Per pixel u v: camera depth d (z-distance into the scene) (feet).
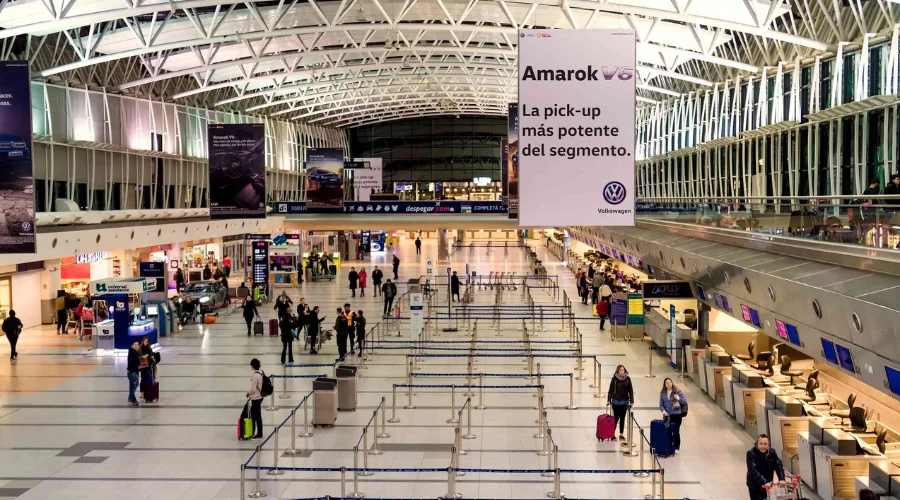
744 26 89.71
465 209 159.02
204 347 80.33
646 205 106.11
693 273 70.79
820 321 42.22
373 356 75.05
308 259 150.82
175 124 149.28
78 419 53.42
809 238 48.96
